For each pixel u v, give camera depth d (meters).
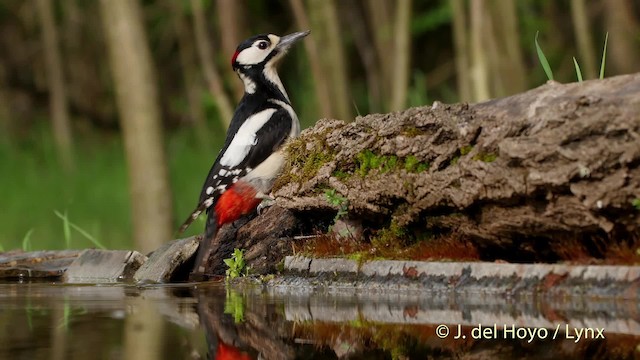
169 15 33.31
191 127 33.81
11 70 35.41
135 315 7.65
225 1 22.30
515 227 7.80
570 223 7.43
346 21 31.91
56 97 31.25
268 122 11.84
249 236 10.93
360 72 33.47
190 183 27.38
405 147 8.46
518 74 20.73
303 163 9.87
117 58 17.33
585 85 7.47
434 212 8.48
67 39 35.31
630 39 25.02
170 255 11.00
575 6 21.80
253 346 6.23
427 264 8.49
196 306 8.22
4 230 23.50
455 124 8.02
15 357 5.76
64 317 7.51
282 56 12.86
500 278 7.92
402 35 21.84
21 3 35.28
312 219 10.27
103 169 30.52
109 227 23.81
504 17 20.66
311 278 9.50
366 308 7.80
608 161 7.03
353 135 9.16
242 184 11.40
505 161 7.49
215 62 31.44
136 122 17.27
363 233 9.47
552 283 7.56
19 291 9.77
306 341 6.40
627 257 7.30
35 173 30.27
